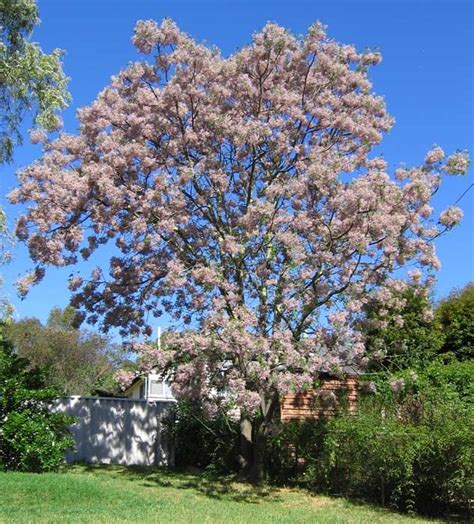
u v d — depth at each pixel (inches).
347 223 439.2
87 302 525.7
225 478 533.3
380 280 459.2
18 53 570.6
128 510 351.3
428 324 671.1
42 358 1418.6
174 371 486.6
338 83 533.0
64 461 605.3
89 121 498.9
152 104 493.0
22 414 474.0
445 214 459.5
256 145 489.7
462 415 402.9
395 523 363.9
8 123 577.0
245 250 464.1
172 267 453.4
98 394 987.9
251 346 406.6
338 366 435.5
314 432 486.3
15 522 301.1
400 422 428.5
